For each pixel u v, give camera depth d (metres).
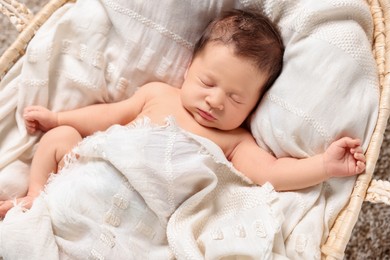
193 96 1.14
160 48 1.21
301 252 1.03
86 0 1.23
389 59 1.13
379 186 1.06
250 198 1.08
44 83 1.18
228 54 1.11
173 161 1.06
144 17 1.20
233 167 1.09
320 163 1.07
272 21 1.16
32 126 1.18
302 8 1.12
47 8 1.23
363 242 1.50
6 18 1.65
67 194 1.04
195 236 1.06
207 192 1.06
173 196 1.05
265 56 1.12
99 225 1.02
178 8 1.19
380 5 1.19
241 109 1.14
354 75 1.08
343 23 1.11
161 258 1.03
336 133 1.09
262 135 1.15
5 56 1.19
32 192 1.12
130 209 1.04
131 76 1.24
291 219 1.07
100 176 1.04
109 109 1.21
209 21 1.21
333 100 1.08
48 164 1.14
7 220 1.01
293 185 1.09
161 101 1.19
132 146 1.05
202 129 1.16
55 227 1.03
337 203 1.08
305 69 1.10
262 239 1.02
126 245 1.02
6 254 0.99
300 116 1.09
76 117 1.19
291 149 1.11
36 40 1.18
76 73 1.21
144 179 1.03
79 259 1.01
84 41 1.21
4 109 1.18
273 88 1.14
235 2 1.18
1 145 1.18
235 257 1.03
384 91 1.10
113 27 1.22
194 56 1.17
